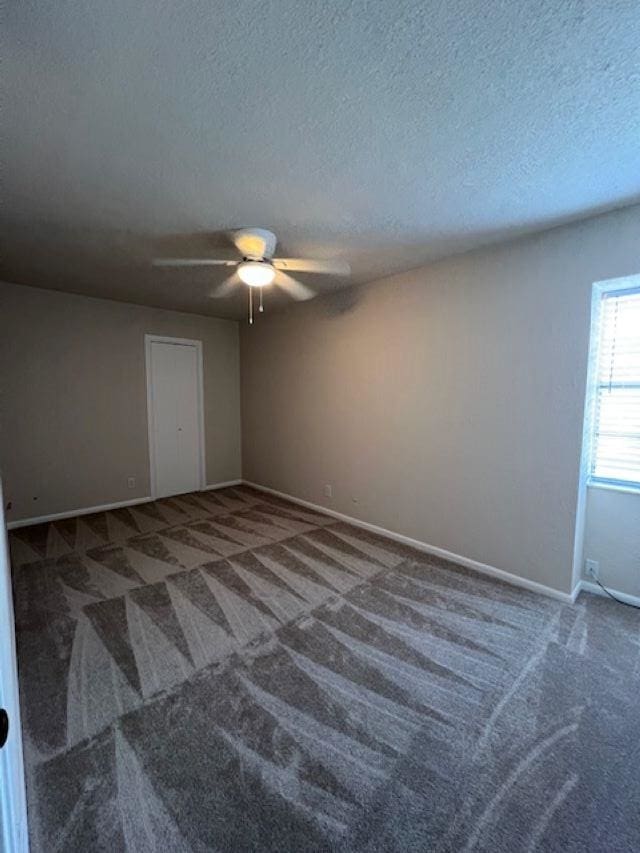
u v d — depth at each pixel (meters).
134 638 2.04
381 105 1.32
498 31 1.04
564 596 2.40
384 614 2.27
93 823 1.17
